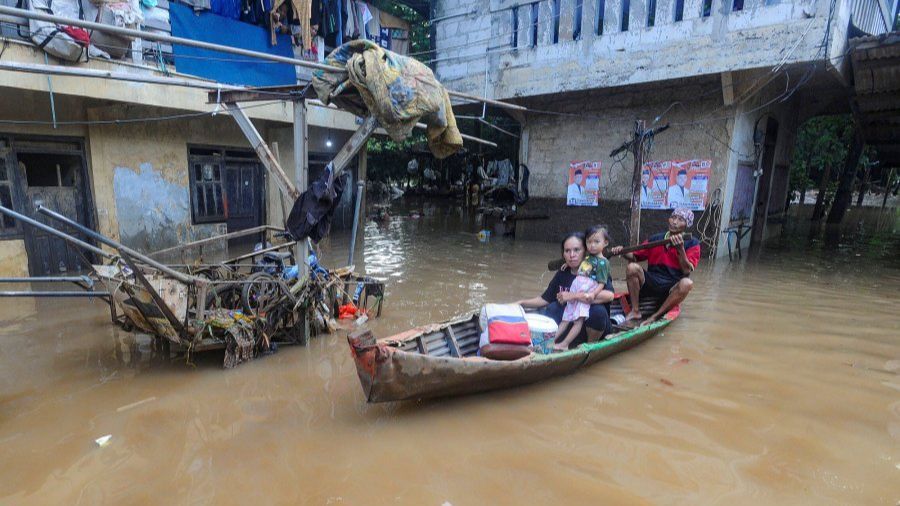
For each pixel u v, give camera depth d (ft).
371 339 11.32
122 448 11.38
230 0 30.37
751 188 36.86
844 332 18.99
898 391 14.05
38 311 21.27
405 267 31.24
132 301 15.48
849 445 11.40
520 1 36.65
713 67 29.32
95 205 28.07
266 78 32.63
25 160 28.89
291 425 12.41
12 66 13.43
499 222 55.77
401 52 42.93
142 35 13.08
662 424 12.41
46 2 21.54
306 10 30.94
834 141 59.26
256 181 37.96
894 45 27.04
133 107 28.30
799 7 26.48
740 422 12.44
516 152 71.46
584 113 38.88
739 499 9.64
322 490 10.00
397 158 91.56
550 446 11.49
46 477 10.32
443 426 12.36
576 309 15.97
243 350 16.03
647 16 31.65
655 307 20.45
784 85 35.58
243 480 10.30
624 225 37.42
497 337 13.91
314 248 23.86
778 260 33.81
